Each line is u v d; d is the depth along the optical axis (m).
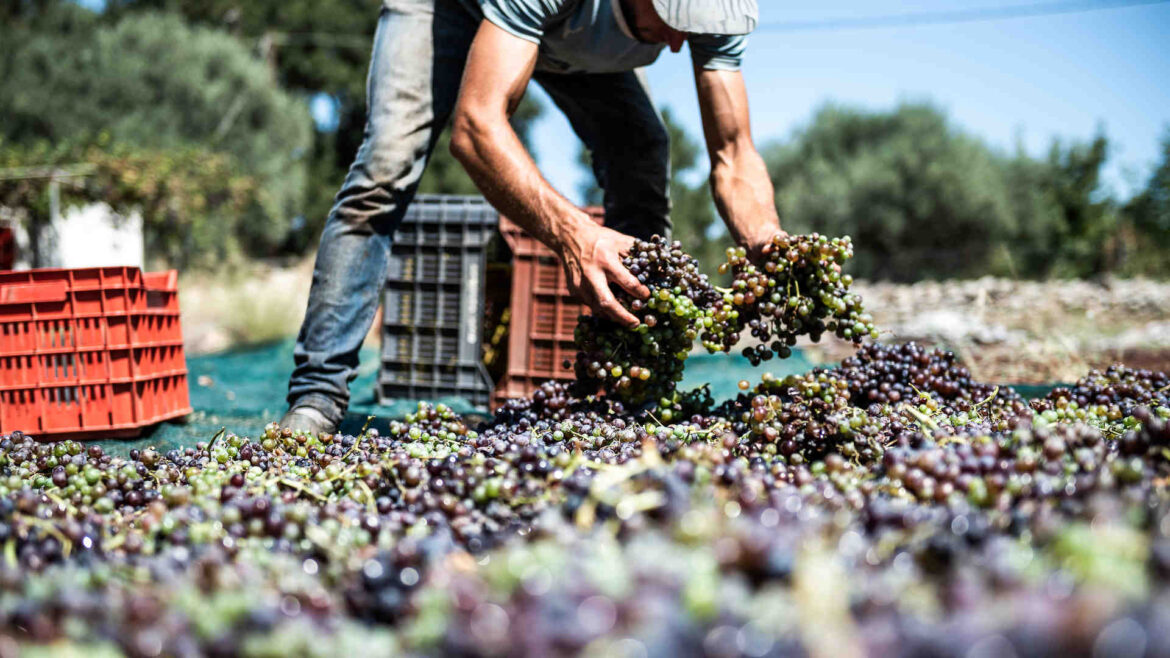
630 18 2.85
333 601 0.93
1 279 3.08
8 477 1.58
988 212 24.64
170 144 16.78
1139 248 23.56
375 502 1.48
